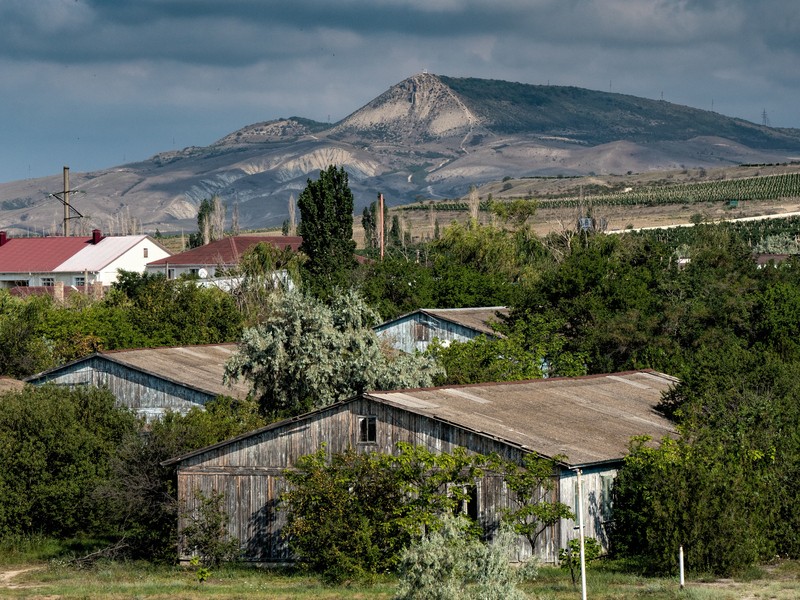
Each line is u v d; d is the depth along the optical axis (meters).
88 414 60.75
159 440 53.78
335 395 61.72
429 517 43.69
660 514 43.28
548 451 45.09
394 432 48.19
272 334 61.88
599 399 58.28
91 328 92.88
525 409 52.69
